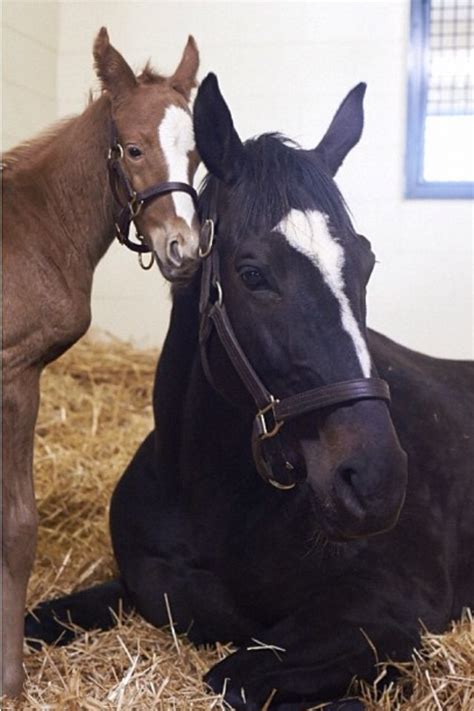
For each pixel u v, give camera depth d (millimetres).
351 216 1607
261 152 1583
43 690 1639
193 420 1833
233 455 1810
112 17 4668
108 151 1911
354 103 1802
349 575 1790
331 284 1484
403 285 4488
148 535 1947
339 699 1681
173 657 1809
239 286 1550
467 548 2008
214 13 4613
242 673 1636
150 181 1899
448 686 1682
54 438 3467
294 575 1789
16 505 1693
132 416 3885
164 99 1966
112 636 1936
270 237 1506
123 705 1555
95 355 4328
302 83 4566
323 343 1478
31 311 1718
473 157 4508
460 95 4500
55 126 1992
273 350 1518
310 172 1549
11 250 1731
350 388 1453
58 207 1850
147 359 4391
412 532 1872
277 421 1526
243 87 4613
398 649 1708
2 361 1683
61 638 1969
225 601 1863
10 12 4195
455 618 1986
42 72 4535
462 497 2014
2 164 1891
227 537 1820
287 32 4562
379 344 2160
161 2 4637
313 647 1678
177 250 1836
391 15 4457
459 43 4477
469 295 4449
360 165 4500
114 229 1957
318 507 1484
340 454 1433
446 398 2162
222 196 1630
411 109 4434
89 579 2338
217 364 1662
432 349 4488
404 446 1965
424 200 4457
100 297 4758
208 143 1595
